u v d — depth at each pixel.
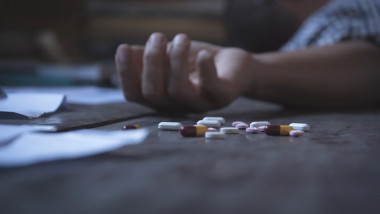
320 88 0.72
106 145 0.33
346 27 0.84
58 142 0.34
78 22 2.53
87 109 0.64
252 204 0.25
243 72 0.62
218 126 0.49
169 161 0.34
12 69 2.15
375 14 0.85
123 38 2.54
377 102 0.80
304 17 1.51
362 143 0.41
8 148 0.33
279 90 0.70
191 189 0.28
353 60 0.75
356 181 0.30
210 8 2.45
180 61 0.55
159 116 0.60
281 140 0.42
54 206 0.24
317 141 0.42
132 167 0.32
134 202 0.25
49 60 2.46
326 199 0.26
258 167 0.33
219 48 0.66
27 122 0.48
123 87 0.60
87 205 0.24
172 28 2.52
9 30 2.53
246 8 1.57
